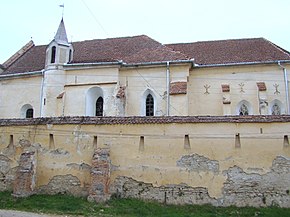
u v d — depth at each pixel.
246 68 32.12
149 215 18.88
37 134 23.73
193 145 21.80
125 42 37.47
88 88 31.69
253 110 31.27
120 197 21.50
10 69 36.94
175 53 32.22
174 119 22.36
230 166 21.19
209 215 19.17
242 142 21.45
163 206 20.69
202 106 31.91
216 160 21.38
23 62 37.88
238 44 36.19
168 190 21.28
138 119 22.73
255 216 19.14
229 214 19.52
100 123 23.08
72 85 32.03
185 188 21.19
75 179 22.44
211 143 21.69
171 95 29.66
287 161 20.80
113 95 30.94
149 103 31.81
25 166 22.38
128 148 22.34
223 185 20.97
